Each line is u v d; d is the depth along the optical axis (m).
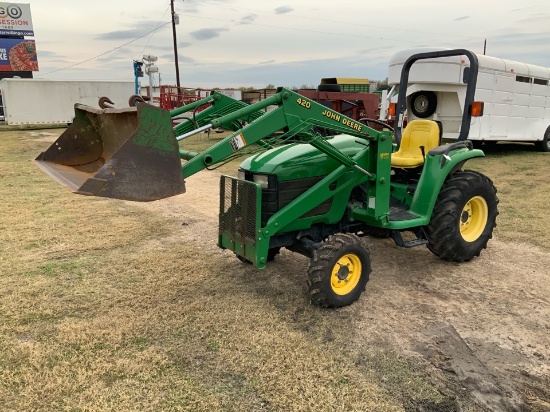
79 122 3.56
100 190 2.55
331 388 2.56
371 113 15.02
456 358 2.85
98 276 4.10
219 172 9.62
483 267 4.33
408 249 4.87
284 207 3.46
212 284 3.96
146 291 3.80
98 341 3.02
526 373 2.70
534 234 5.18
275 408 2.41
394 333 3.15
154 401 2.45
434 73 9.23
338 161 3.61
